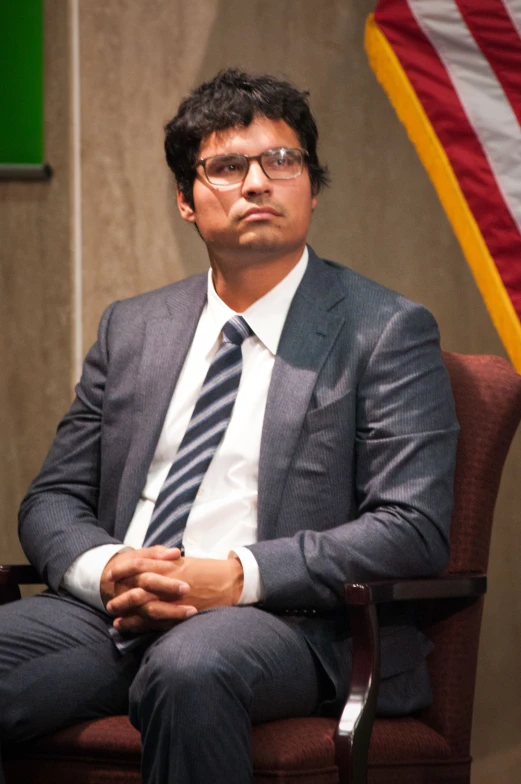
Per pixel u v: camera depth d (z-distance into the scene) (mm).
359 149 11172
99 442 8312
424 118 9633
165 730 6188
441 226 11055
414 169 11102
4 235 11648
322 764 6391
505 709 10828
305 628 7086
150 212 11438
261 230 7641
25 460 11641
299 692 6824
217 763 6117
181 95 11359
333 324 7738
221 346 7863
